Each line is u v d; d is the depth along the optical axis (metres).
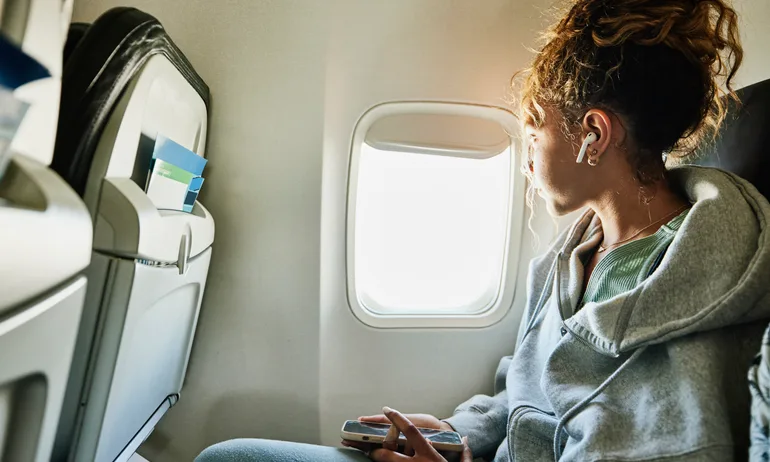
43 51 0.44
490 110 1.17
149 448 1.14
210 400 1.17
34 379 0.44
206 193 1.11
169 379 1.01
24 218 0.37
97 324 0.61
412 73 1.11
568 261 0.92
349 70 1.10
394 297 1.28
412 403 1.29
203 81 1.02
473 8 1.11
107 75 0.60
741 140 0.78
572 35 0.77
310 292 1.17
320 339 1.20
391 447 0.84
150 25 0.67
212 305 1.14
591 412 0.66
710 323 0.60
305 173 1.12
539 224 1.28
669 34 0.69
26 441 0.46
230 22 1.04
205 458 0.77
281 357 1.18
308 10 1.07
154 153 0.68
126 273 0.60
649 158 0.75
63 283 0.46
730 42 0.78
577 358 0.75
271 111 1.09
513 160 1.22
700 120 0.75
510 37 1.14
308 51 1.08
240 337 1.16
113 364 0.63
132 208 0.59
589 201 0.82
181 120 0.90
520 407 0.84
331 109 1.10
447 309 1.31
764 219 0.62
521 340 1.06
